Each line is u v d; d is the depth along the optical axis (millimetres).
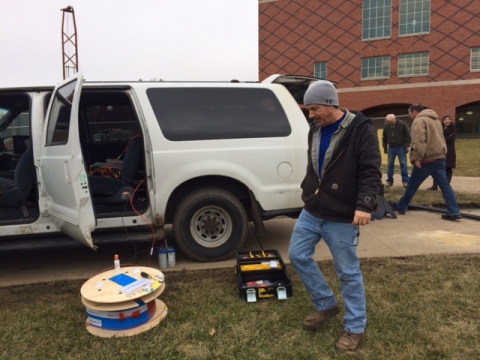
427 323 2816
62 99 3617
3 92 4098
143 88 4082
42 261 4520
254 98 4340
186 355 2533
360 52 31531
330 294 2715
